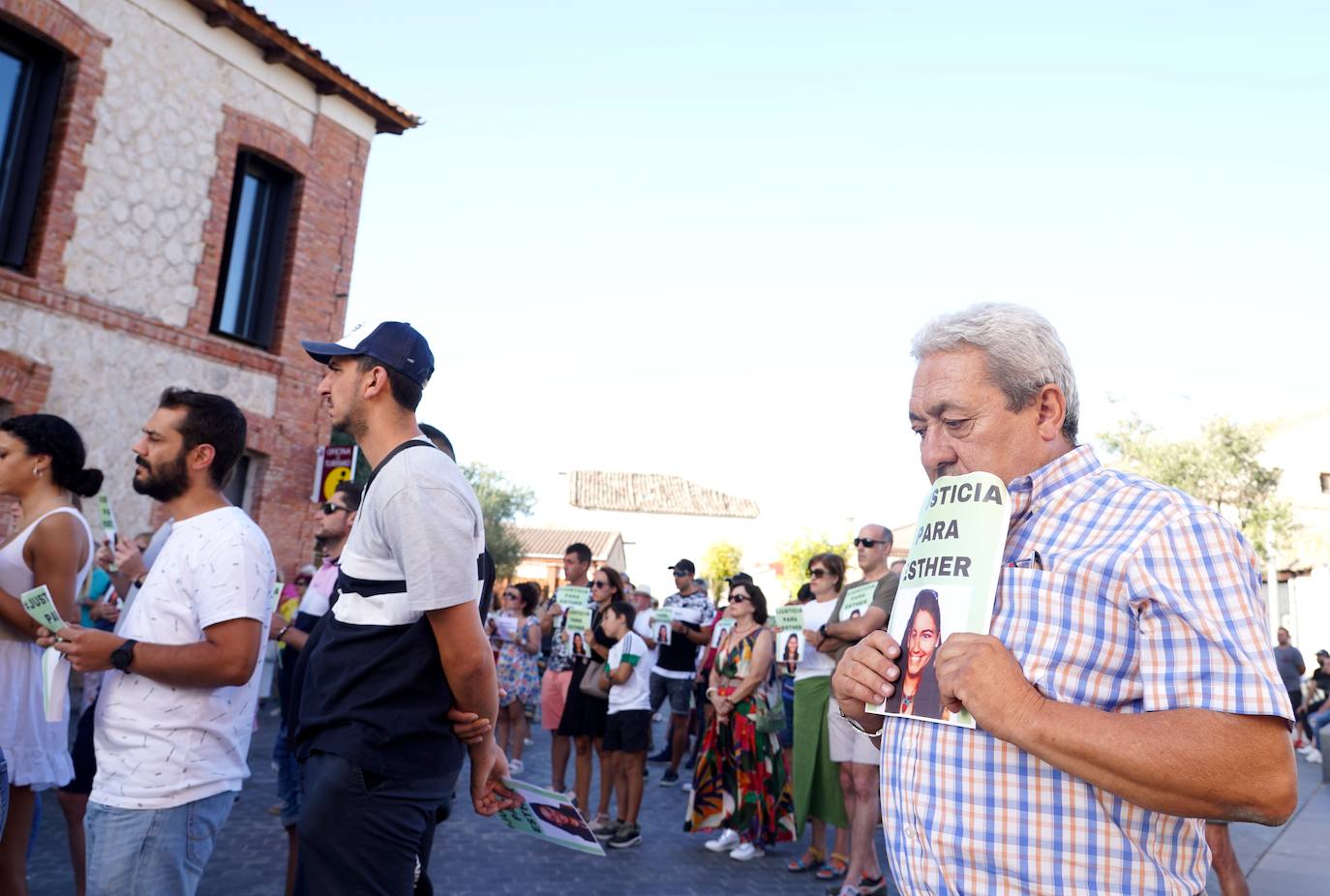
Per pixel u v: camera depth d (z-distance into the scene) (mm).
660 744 14773
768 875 6789
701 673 11109
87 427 11211
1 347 10414
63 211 10969
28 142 11008
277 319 13703
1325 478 27141
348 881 2352
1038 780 1633
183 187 12289
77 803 4414
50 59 11133
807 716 6840
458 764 2613
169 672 2867
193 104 12414
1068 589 1662
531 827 2963
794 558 41656
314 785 2404
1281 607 27047
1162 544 1605
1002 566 1738
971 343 1887
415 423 2773
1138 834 1622
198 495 3197
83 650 2838
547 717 8734
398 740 2412
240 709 3102
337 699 2447
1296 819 9461
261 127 13250
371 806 2375
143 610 3021
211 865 6062
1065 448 1907
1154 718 1511
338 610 2539
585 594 8945
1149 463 24625
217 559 2998
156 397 11961
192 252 12406
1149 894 1593
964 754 1695
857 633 6188
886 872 6957
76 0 11062
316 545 13906
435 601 2391
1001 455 1861
